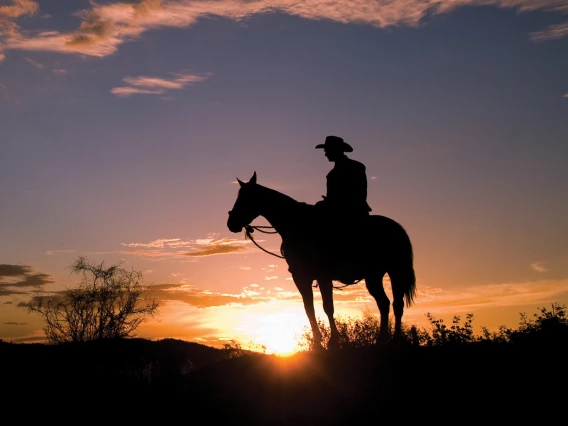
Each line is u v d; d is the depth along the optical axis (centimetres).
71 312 1984
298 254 1321
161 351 2030
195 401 1145
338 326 1359
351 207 1305
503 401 946
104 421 1170
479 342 1169
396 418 945
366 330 1347
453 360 1097
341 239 1298
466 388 998
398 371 1087
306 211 1344
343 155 1345
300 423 990
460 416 923
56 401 1312
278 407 1055
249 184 1394
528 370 1027
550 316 1177
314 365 1183
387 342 1220
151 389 1278
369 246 1306
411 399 991
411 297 1338
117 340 1981
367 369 1118
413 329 1212
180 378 1295
